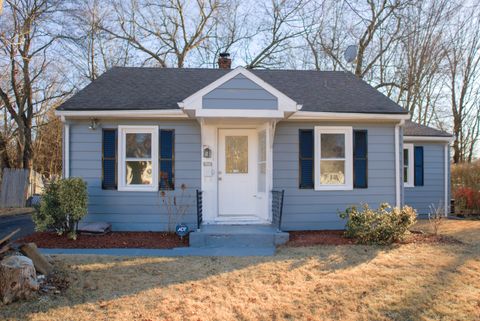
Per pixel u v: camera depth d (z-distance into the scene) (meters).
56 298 4.41
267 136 8.36
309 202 9.07
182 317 3.93
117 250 6.93
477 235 8.39
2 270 4.25
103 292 4.63
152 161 8.80
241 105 7.48
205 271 5.57
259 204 8.79
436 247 7.04
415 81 20.42
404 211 7.64
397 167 9.24
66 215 7.77
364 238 7.41
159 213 8.77
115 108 8.43
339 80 11.32
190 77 10.83
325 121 9.12
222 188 9.02
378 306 4.24
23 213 14.04
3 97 18.97
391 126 9.30
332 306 4.25
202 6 23.84
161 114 8.49
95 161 8.69
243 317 3.96
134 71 11.09
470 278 5.16
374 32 20.59
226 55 12.27
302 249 6.95
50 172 26.36
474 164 18.45
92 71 23.44
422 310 4.13
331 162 9.22
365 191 9.20
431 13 19.50
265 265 5.88
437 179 13.24
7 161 20.16
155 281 5.08
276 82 10.84
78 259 6.12
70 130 8.66
